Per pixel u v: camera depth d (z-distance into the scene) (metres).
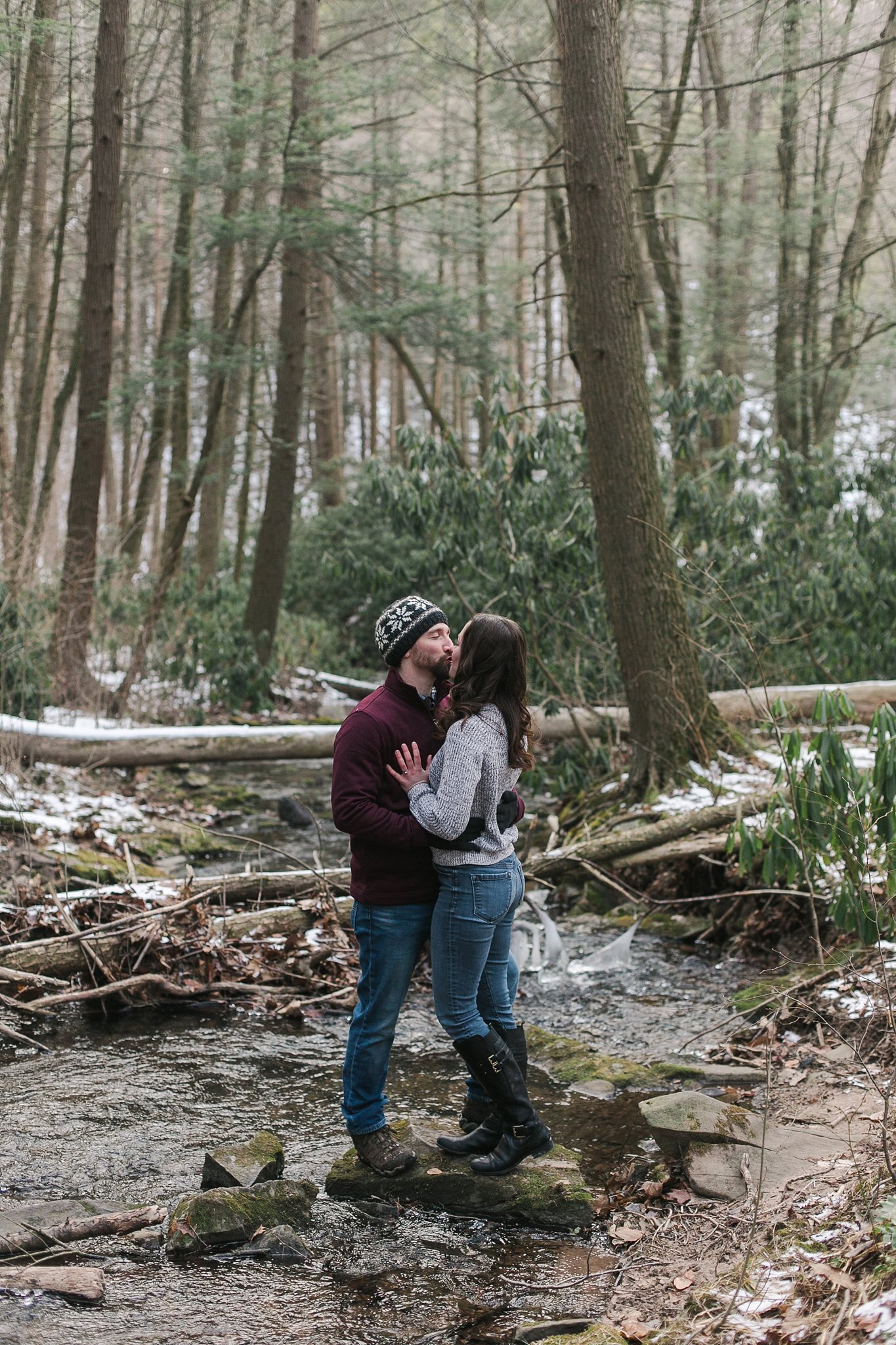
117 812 8.02
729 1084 4.09
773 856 4.91
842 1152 3.32
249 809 9.34
